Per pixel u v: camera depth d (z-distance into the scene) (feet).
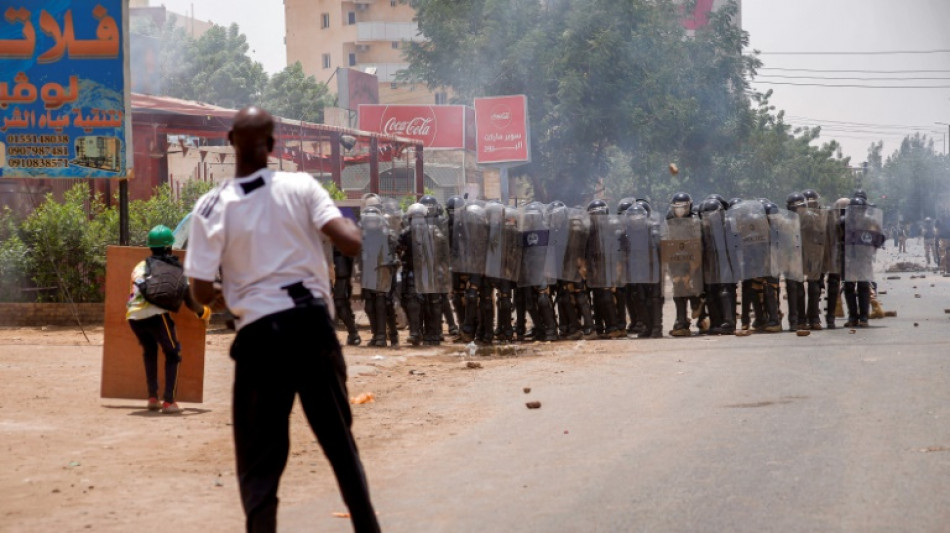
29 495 21.63
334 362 15.11
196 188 75.56
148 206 71.36
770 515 18.19
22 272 66.28
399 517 19.45
